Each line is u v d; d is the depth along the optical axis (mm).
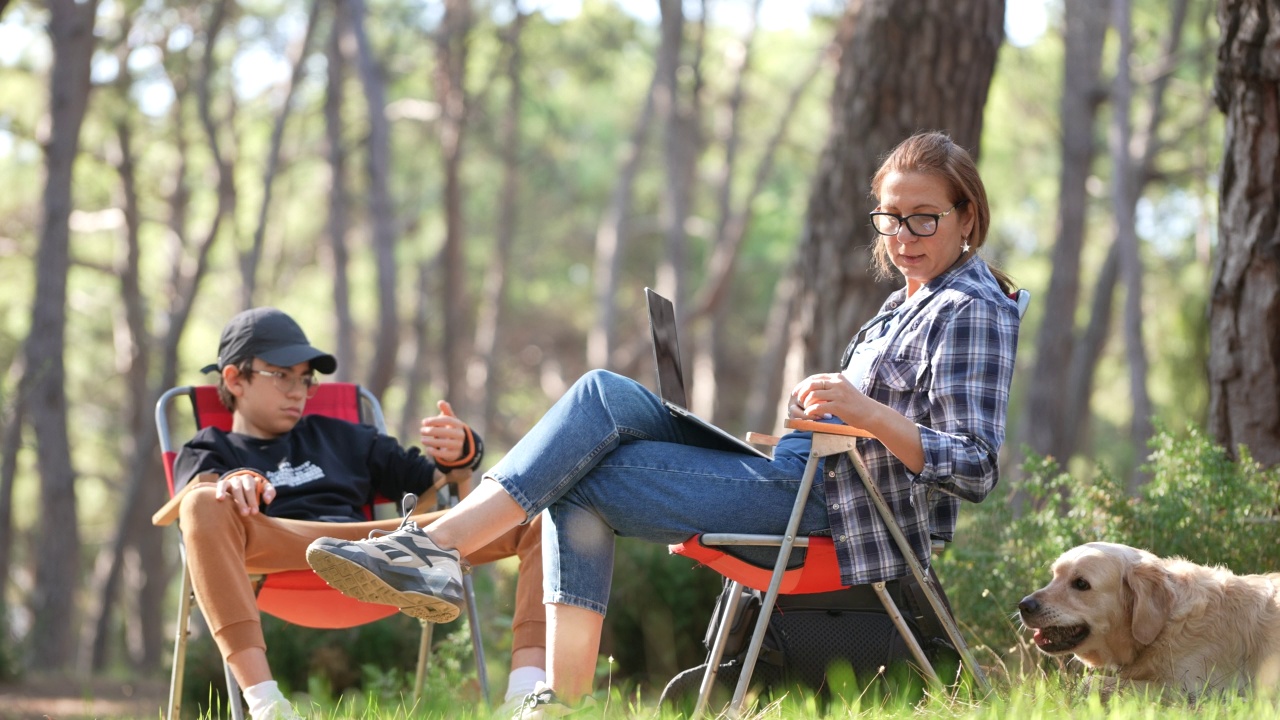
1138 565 4047
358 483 4984
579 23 25750
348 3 22609
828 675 3902
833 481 3670
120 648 27344
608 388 3730
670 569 7355
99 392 30578
